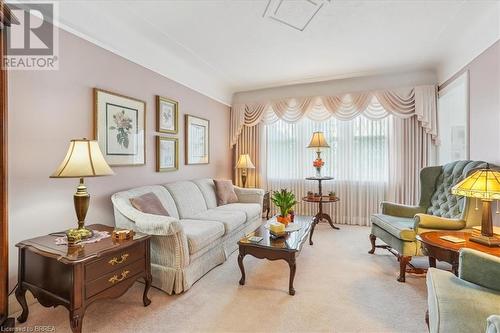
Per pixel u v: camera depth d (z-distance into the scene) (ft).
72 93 7.57
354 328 5.66
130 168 9.60
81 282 5.06
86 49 7.96
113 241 6.03
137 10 8.20
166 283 7.16
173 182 11.75
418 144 13.41
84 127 7.91
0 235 5.10
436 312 4.20
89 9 7.95
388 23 8.96
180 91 12.43
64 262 4.96
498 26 8.00
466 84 9.88
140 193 9.16
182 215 10.37
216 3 7.82
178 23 8.98
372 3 7.83
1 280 5.10
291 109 15.75
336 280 7.93
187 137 12.89
